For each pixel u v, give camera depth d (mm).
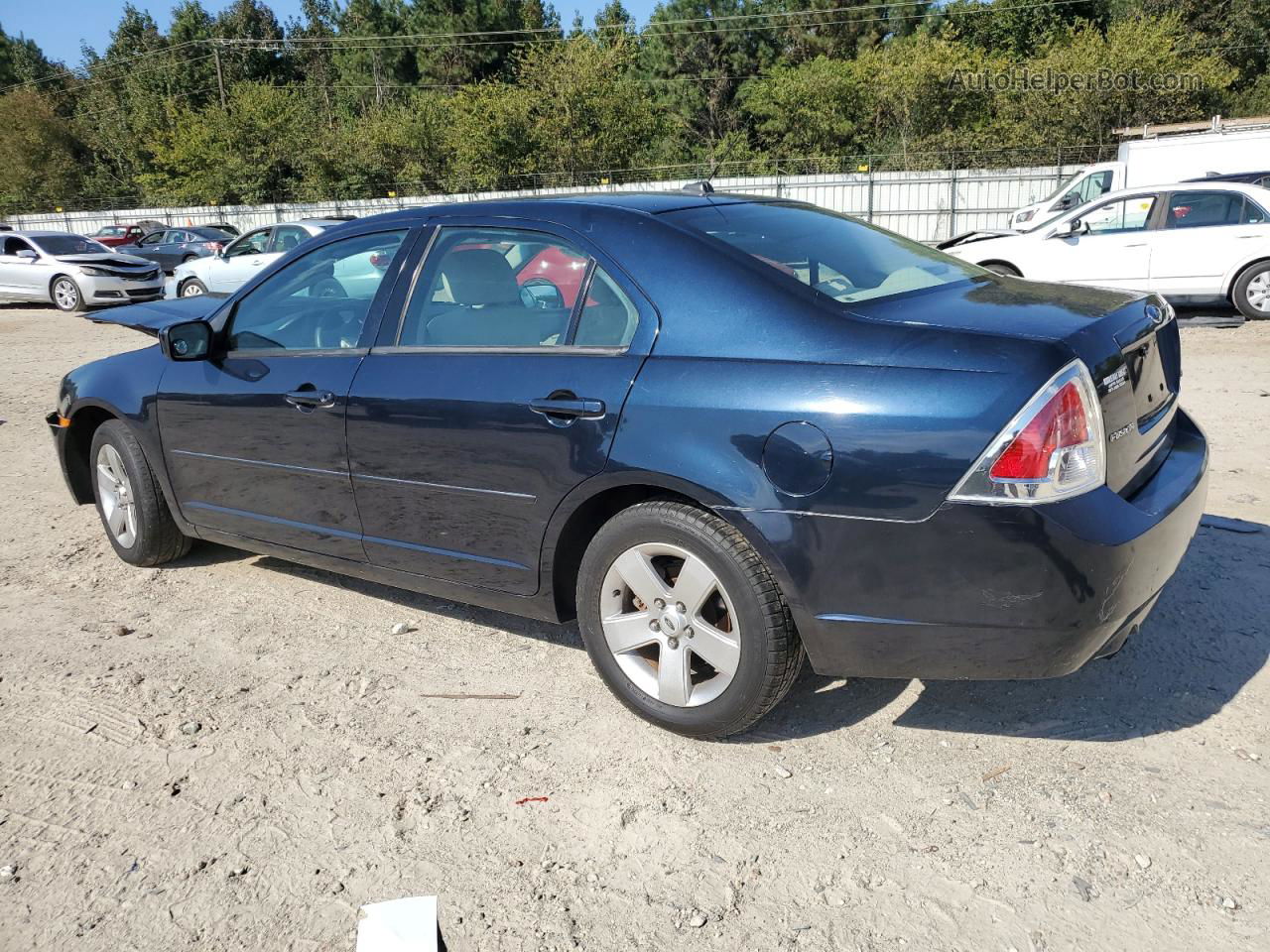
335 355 3791
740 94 54250
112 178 58031
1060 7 48281
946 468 2549
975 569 2574
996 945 2262
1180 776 2818
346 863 2635
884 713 3238
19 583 4699
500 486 3285
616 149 42062
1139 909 2340
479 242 3516
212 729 3311
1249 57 46812
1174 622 3699
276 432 3920
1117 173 17234
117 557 5012
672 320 2994
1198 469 3082
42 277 19250
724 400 2816
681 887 2498
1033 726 3117
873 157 39344
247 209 38656
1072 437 2531
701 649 2994
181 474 4406
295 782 2994
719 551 2850
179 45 66000
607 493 3121
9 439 7934
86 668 3775
